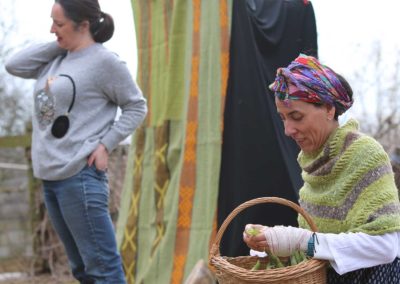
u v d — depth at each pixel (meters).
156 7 5.67
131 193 5.72
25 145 8.02
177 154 5.30
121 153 7.32
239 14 4.83
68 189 4.00
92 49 4.12
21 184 9.04
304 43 5.16
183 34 5.37
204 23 5.11
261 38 4.91
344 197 2.46
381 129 7.80
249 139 4.73
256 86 4.77
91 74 4.05
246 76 4.78
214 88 4.95
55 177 4.03
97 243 4.02
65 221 4.09
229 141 4.83
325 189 2.54
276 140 4.71
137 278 5.48
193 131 5.08
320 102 2.47
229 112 4.84
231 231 4.73
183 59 5.36
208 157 4.95
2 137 8.10
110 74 4.09
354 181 2.43
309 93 2.45
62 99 4.02
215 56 4.96
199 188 5.01
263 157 4.70
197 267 4.48
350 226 2.44
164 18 5.57
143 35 5.77
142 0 5.80
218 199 4.84
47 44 4.35
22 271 8.34
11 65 4.36
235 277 2.35
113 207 7.28
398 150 5.34
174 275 5.03
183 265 4.99
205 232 4.88
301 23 5.16
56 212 4.16
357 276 2.47
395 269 2.46
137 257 5.54
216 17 4.99
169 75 5.40
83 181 4.00
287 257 2.62
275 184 4.67
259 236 2.40
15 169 9.11
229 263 2.40
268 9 5.06
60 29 4.07
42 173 4.08
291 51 5.11
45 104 4.07
